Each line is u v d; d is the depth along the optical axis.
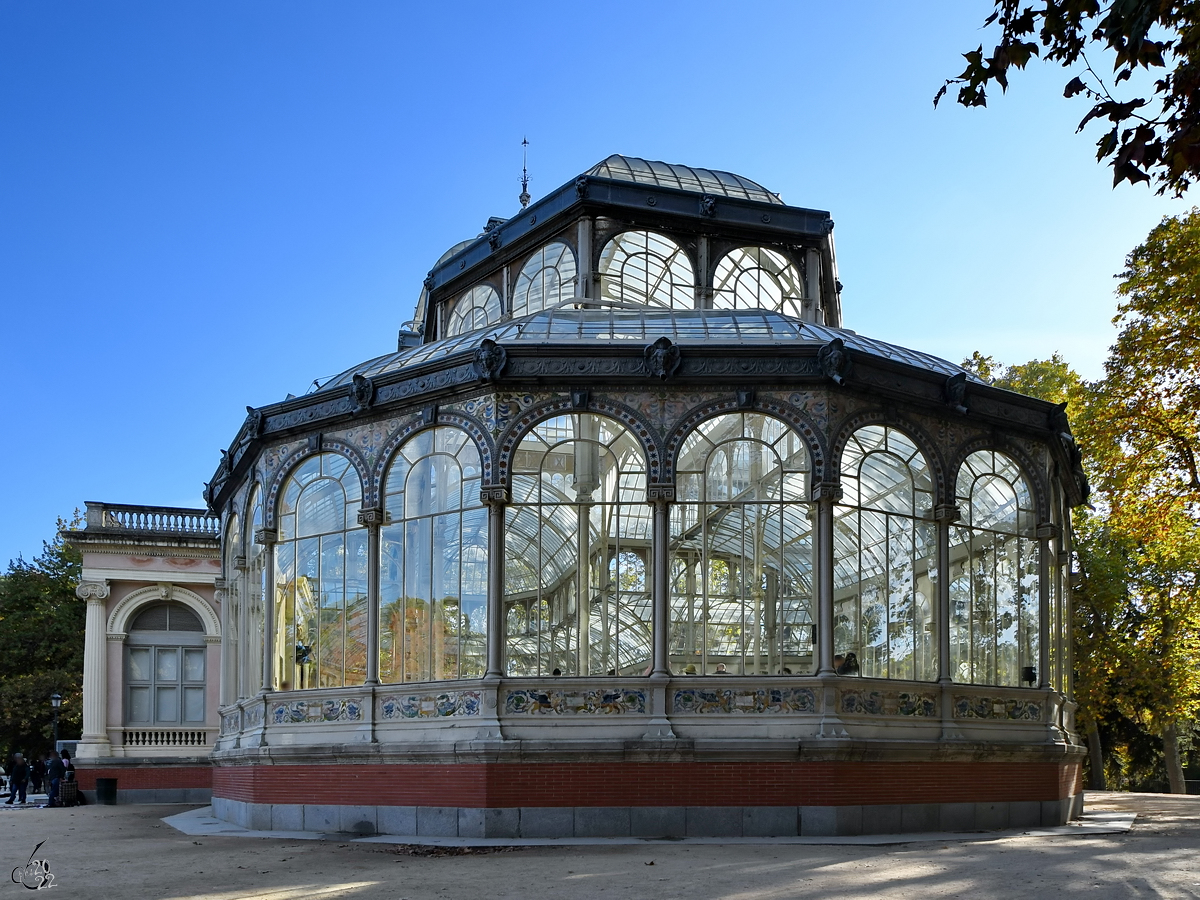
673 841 21.73
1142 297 35.00
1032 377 49.75
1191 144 10.65
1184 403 34.16
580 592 24.25
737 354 24.38
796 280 32.94
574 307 30.42
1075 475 29.81
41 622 67.50
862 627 24.20
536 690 23.38
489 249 34.12
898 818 23.50
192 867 19.14
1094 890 15.12
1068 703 28.88
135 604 44.72
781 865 17.80
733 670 23.80
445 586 24.81
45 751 64.88
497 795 22.70
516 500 24.33
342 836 23.84
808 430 24.25
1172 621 45.84
